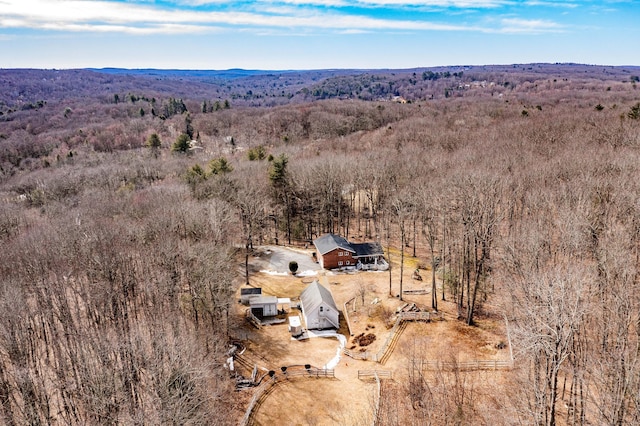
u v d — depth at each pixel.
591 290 36.75
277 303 56.84
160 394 30.31
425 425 35.44
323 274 67.88
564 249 46.69
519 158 74.81
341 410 39.25
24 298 48.34
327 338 51.53
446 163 81.69
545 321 32.09
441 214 58.41
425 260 71.19
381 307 55.94
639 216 44.12
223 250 57.97
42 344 48.19
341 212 90.81
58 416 37.62
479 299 55.12
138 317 51.78
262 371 45.12
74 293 53.72
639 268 41.31
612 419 26.92
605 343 33.50
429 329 49.75
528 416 33.41
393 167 85.62
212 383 40.31
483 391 38.44
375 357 46.12
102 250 52.62
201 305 50.28
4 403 36.50
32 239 60.09
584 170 60.84
